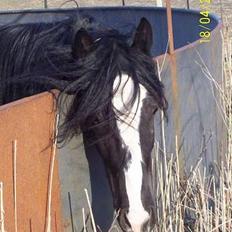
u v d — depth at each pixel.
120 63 3.92
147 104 3.89
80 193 4.32
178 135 5.49
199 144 6.02
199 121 6.04
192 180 5.30
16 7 20.58
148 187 3.79
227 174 5.54
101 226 4.55
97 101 3.83
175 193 5.07
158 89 3.96
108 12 10.18
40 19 10.52
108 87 3.85
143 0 20.58
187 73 5.71
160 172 4.88
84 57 4.04
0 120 3.55
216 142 6.50
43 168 3.97
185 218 5.39
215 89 6.51
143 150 3.81
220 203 5.25
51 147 4.03
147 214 3.76
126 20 10.08
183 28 9.19
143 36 4.21
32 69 4.57
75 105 4.09
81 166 4.31
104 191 4.57
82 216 4.37
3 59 4.80
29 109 3.80
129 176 3.76
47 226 3.97
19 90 4.57
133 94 3.84
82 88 3.95
